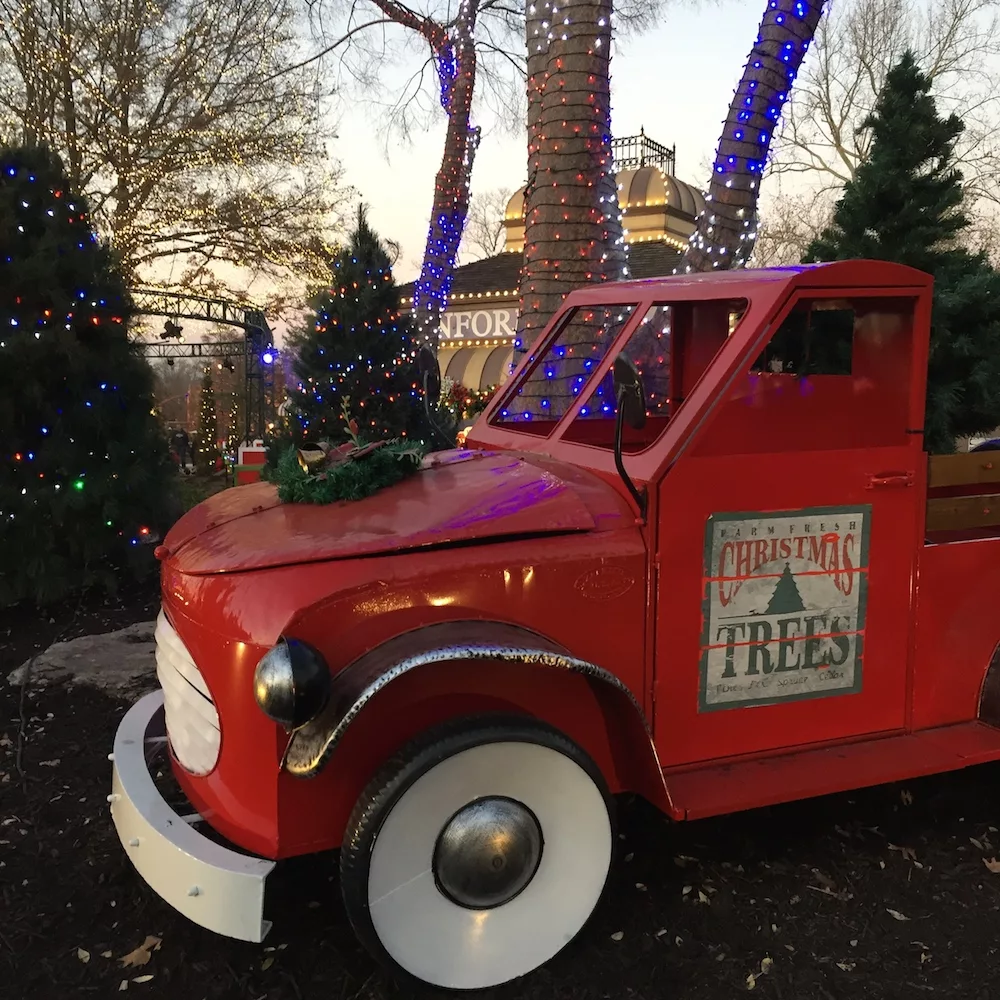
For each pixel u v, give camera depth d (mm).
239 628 2229
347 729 2121
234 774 2283
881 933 2537
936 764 2674
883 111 6547
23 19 15305
